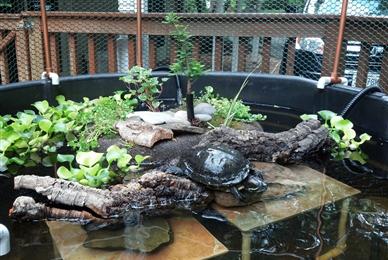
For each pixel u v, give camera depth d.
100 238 1.42
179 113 2.71
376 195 1.81
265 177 1.96
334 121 2.55
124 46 3.98
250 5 3.67
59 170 1.82
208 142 2.12
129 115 2.62
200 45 3.67
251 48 3.67
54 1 4.04
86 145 2.29
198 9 3.69
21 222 1.51
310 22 3.38
